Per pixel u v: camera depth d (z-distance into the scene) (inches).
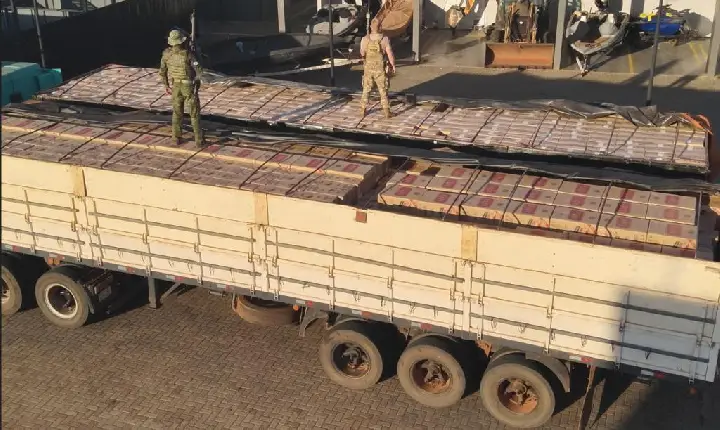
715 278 279.9
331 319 379.2
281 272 361.4
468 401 364.2
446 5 1105.4
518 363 330.6
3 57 754.8
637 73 886.4
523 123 451.2
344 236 339.6
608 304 301.3
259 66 909.8
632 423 346.3
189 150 418.6
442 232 318.7
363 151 417.7
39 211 402.9
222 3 1216.2
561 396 347.9
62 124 460.1
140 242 386.9
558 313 312.2
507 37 931.3
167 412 358.0
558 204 353.7
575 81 867.4
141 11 892.6
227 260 370.9
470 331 334.6
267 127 464.4
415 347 348.5
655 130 432.5
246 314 407.2
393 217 325.4
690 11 1004.6
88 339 417.4
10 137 437.7
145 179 369.1
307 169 393.4
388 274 338.0
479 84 867.4
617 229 327.6
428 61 968.9
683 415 351.9
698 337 291.4
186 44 412.8
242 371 388.8
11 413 356.5
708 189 359.3
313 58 939.3
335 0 1118.4
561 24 894.4
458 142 420.8
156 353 404.5
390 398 367.6
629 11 1002.1
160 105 489.7
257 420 352.2
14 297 437.4
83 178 383.2
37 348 408.8
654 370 306.0
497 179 386.0
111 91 523.2
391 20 1013.2
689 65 906.1
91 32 834.2
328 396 369.1
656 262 287.1
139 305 453.1
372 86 468.4
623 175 378.9
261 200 349.1
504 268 313.9
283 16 1045.2
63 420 352.5
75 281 409.7
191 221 369.4
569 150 403.2
